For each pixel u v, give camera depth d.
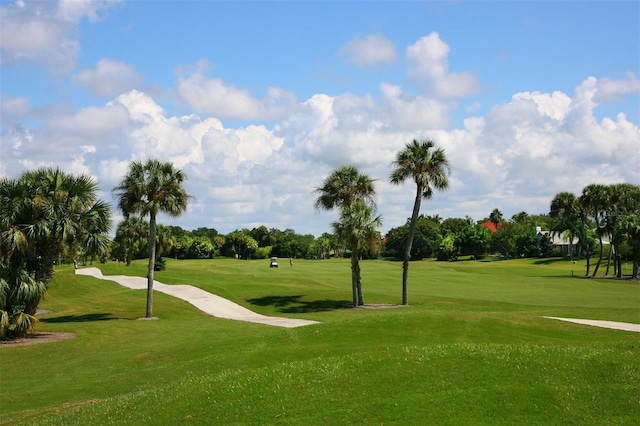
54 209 31.72
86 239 33.66
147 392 14.84
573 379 12.68
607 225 81.44
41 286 30.28
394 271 78.19
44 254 32.41
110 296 48.44
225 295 49.53
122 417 12.89
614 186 81.44
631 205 81.50
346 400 12.19
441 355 14.44
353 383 13.00
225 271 76.06
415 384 12.71
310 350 19.47
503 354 14.39
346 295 48.44
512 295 48.06
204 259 142.62
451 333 21.88
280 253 157.12
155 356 22.58
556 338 21.91
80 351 25.39
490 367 13.45
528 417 11.22
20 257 31.55
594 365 13.36
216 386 13.80
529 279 65.94
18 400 17.11
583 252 126.25
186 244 144.12
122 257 97.75
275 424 11.41
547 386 12.36
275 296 48.66
